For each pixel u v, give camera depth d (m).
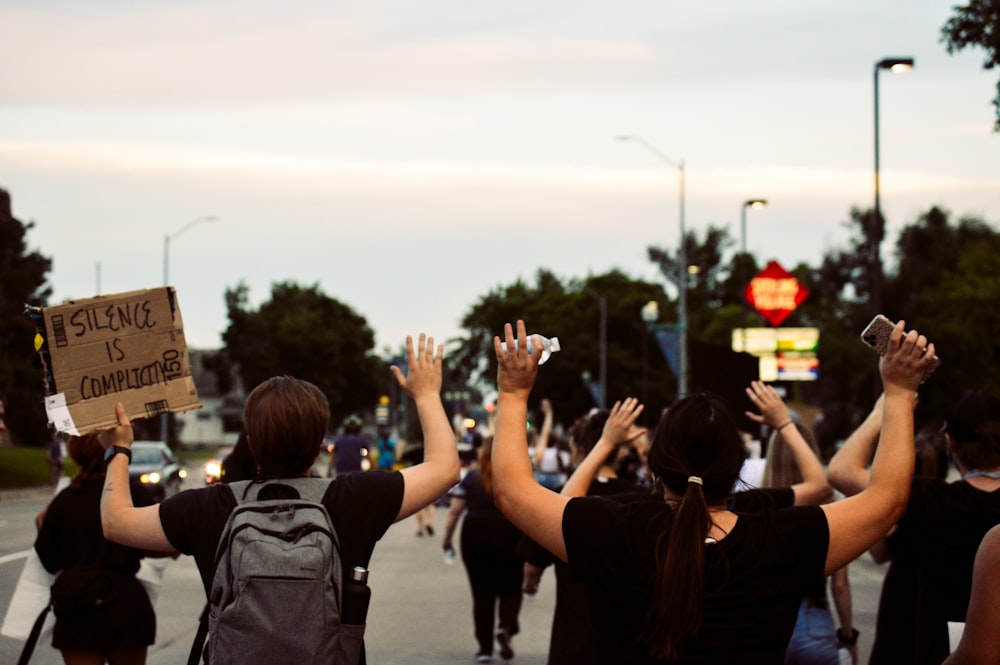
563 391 94.12
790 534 3.11
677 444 3.20
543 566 7.48
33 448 57.47
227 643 3.35
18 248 49.94
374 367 118.88
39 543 5.96
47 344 3.92
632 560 3.09
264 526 3.45
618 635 3.09
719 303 141.25
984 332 65.75
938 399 62.56
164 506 3.63
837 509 3.19
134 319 4.00
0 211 48.84
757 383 4.96
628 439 4.80
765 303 44.91
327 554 3.43
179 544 3.58
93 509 5.95
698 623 2.97
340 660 3.43
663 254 145.00
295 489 3.61
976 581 3.42
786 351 45.56
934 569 4.46
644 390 92.06
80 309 3.96
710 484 3.16
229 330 110.81
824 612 5.70
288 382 3.72
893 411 3.34
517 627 10.41
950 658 3.50
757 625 3.02
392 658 10.47
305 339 110.88
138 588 5.98
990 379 62.59
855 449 4.33
